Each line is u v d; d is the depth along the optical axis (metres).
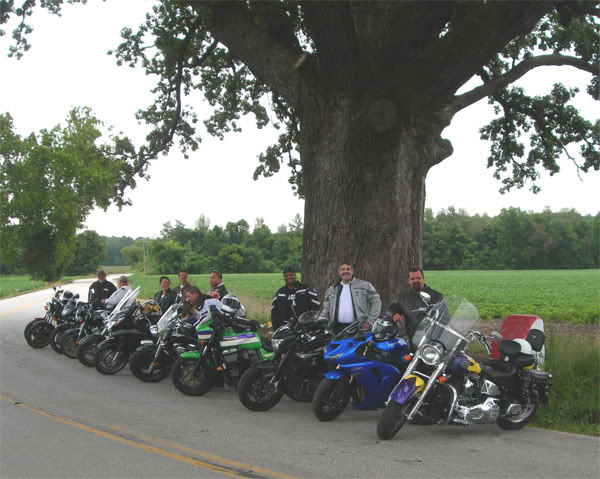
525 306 32.03
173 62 19.89
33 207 70.19
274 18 14.16
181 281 13.26
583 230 132.12
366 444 6.68
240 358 9.71
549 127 20.44
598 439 7.00
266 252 139.00
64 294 16.19
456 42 10.91
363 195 12.05
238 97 22.56
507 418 7.39
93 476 5.54
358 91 11.91
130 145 22.00
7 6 14.62
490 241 137.62
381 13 11.84
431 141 12.90
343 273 9.45
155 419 7.89
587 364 10.13
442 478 5.50
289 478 5.50
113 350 11.84
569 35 17.64
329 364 8.55
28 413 8.18
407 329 8.35
